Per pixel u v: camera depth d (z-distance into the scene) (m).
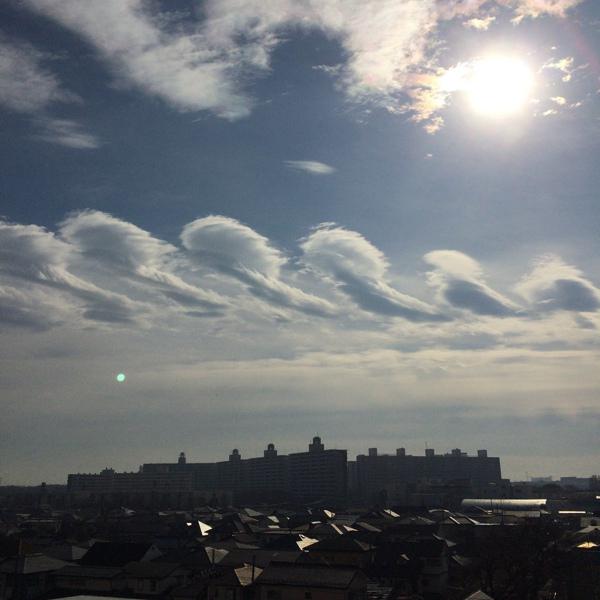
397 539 114.62
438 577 96.50
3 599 88.69
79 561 101.50
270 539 130.62
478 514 190.00
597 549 92.81
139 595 87.12
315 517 179.38
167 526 164.38
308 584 73.56
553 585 87.69
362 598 76.69
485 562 83.19
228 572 81.06
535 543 88.44
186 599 82.19
